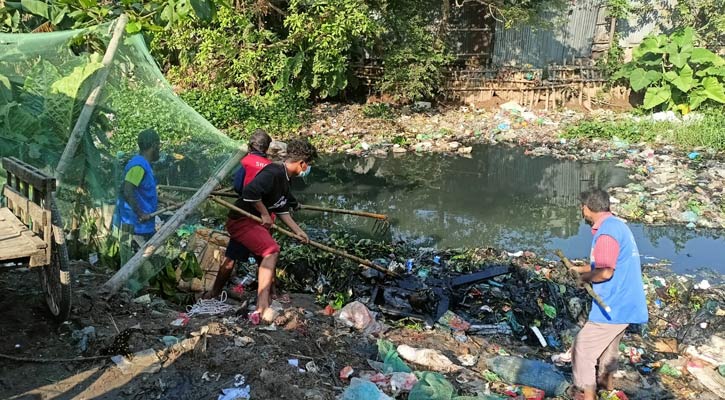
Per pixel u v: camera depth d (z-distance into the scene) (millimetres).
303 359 4469
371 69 17297
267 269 5090
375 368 4570
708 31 17234
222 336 4480
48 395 3680
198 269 5898
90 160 5883
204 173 6453
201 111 13797
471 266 7430
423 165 12680
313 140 13867
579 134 14609
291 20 14641
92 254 5793
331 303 6207
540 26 17328
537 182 11656
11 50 6113
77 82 5828
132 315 4707
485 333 5938
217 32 14594
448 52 17422
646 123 14820
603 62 17312
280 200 5289
